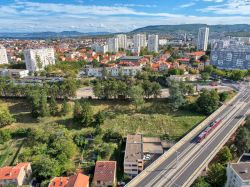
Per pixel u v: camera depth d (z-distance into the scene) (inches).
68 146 4569.4
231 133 4817.9
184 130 5502.0
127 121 5910.4
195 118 5890.8
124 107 6525.6
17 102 6875.0
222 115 5743.1
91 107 6122.1
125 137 5280.5
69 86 6840.6
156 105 6535.4
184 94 6914.4
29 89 6909.5
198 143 4503.0
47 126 5570.9
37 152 4503.0
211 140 4591.5
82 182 3341.5
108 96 6948.8
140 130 5615.2
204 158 4008.4
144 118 5969.5
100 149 4633.4
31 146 4906.5
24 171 3818.9
